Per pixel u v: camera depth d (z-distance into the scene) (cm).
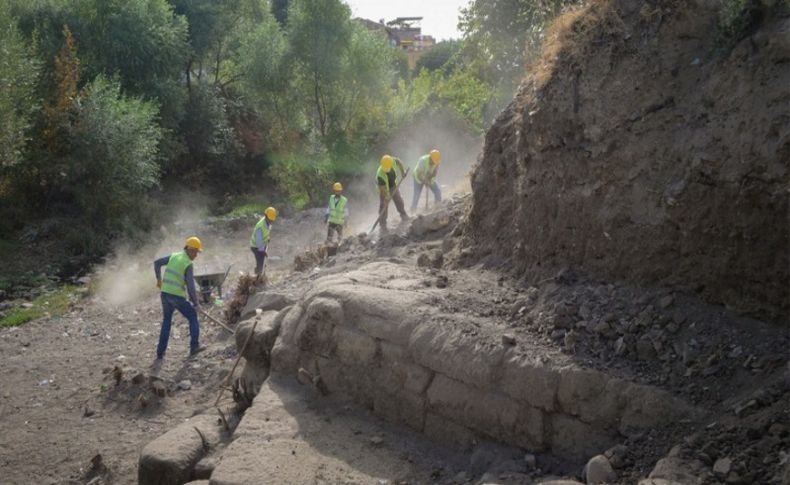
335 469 585
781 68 543
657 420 495
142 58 2836
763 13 572
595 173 670
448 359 614
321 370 728
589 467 481
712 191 565
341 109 3050
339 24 2856
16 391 996
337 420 677
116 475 745
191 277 1033
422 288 759
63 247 2117
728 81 575
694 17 628
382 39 3059
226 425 727
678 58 630
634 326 587
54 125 2283
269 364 824
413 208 1384
